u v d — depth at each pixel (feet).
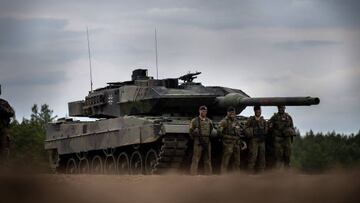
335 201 63.87
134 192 70.33
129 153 128.06
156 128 117.19
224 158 112.78
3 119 96.37
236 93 126.41
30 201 65.51
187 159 122.01
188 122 119.85
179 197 67.87
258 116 115.44
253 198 66.49
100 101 137.18
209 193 69.67
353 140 126.00
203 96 125.49
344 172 80.12
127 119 124.98
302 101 114.42
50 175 86.07
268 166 119.96
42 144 211.61
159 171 118.42
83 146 137.49
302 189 69.62
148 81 131.44
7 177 77.71
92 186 73.77
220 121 119.85
